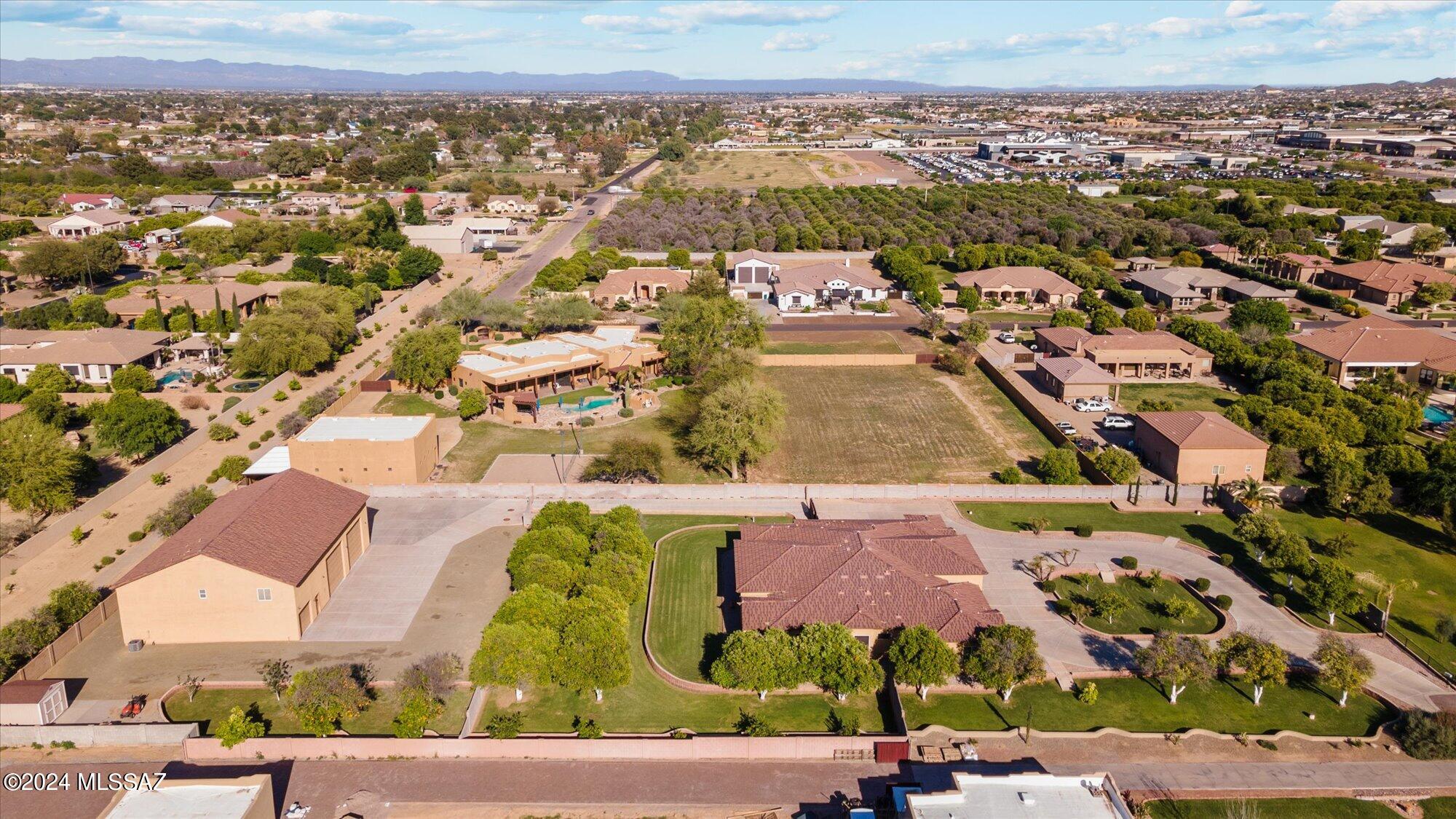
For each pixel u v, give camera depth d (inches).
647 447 3828.7
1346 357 4943.4
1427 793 2080.5
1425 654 2603.3
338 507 3034.0
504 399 4724.4
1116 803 1920.5
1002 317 6609.3
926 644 2362.2
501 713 2325.3
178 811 1808.6
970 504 3624.5
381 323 6264.8
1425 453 3814.0
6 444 3319.4
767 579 2728.8
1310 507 3548.2
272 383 4813.0
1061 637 2687.0
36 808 1998.0
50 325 5447.8
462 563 3100.4
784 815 2000.5
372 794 2047.2
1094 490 3659.0
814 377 5319.9
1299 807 2038.6
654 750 2177.7
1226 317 6304.1
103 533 3287.4
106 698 2367.1
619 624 2452.0
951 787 2079.2
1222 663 2468.0
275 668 2401.6
